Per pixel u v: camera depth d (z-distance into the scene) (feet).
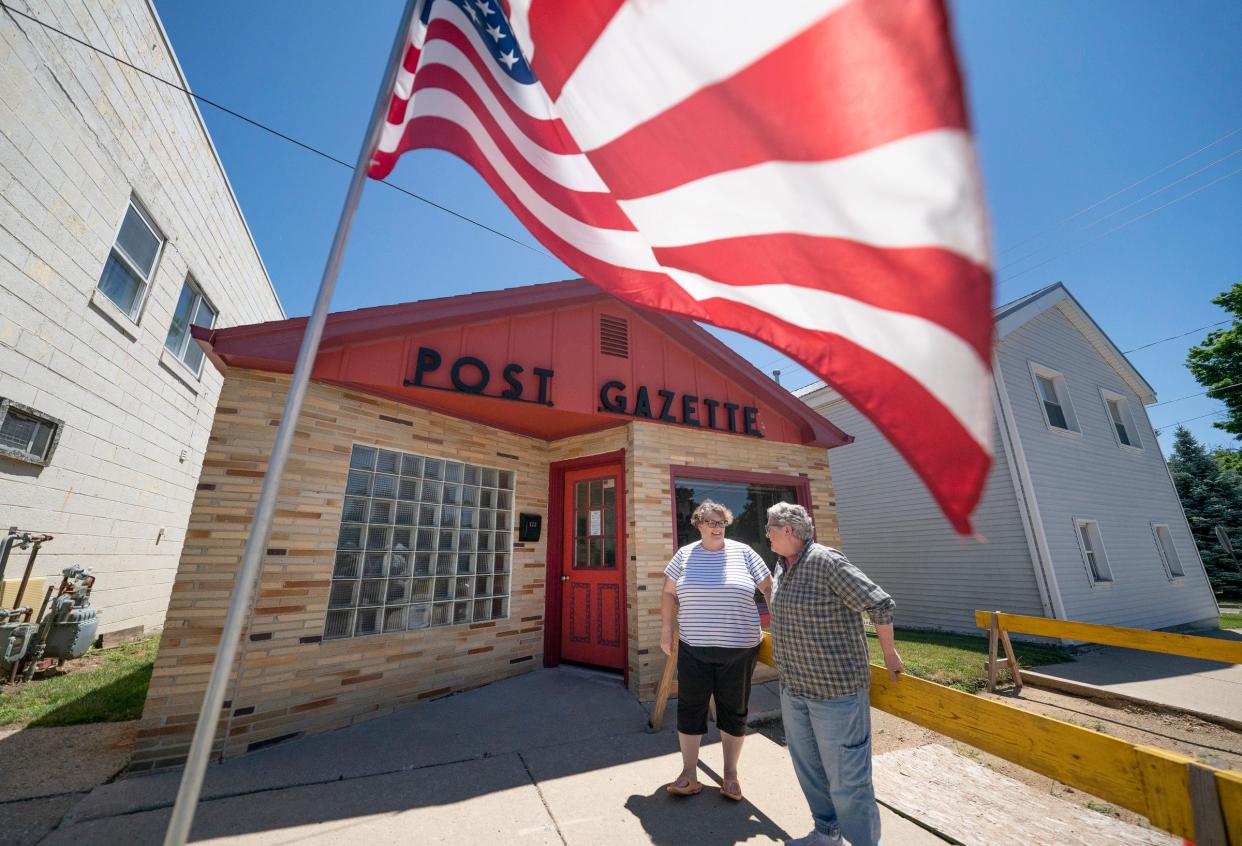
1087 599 30.30
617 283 6.63
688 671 10.18
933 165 3.05
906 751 12.79
